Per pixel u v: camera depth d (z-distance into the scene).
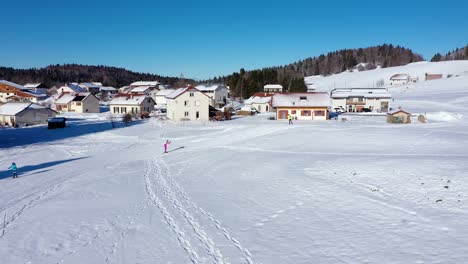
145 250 14.80
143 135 52.53
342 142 35.88
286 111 67.56
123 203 21.34
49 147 44.47
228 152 35.72
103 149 42.66
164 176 27.91
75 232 17.03
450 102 92.38
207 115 71.25
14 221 18.83
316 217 16.95
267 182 23.66
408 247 13.06
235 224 17.03
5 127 67.88
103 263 13.83
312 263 12.74
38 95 130.00
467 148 28.70
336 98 85.62
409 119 54.91
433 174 20.88
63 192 24.30
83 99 100.88
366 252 13.09
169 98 73.19
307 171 25.16
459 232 13.80
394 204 17.52
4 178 28.94
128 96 96.69
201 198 21.48
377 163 24.73
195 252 14.40
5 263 14.14
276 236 15.30
